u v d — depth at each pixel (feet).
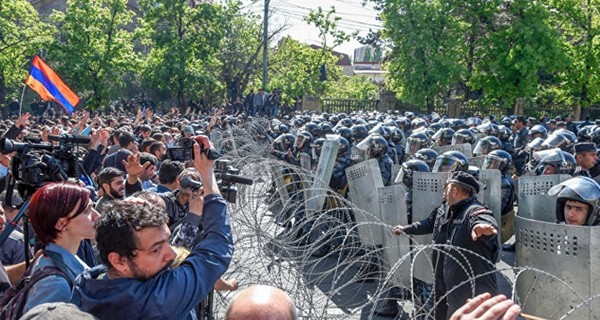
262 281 15.10
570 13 111.14
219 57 144.66
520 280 16.65
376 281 22.43
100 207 17.21
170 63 119.03
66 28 114.11
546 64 108.27
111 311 8.48
